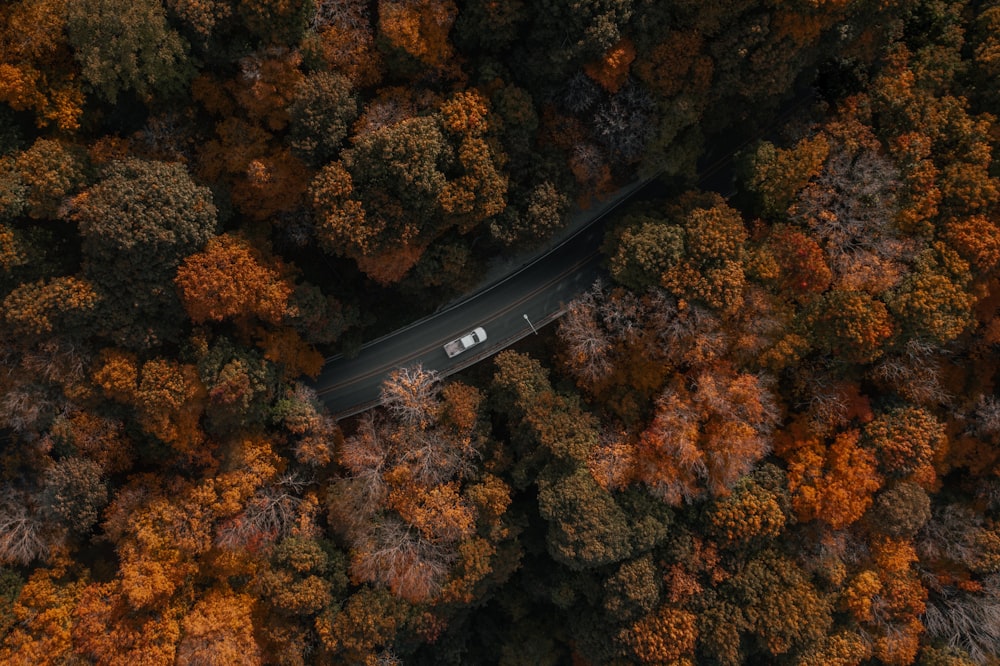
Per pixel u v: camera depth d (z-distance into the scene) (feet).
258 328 152.87
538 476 166.20
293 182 143.23
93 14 119.85
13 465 150.20
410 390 158.61
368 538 160.04
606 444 162.09
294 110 133.39
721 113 157.99
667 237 149.69
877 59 156.76
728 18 136.36
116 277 134.21
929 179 149.48
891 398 164.04
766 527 160.15
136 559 148.05
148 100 134.10
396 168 134.92
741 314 152.46
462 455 163.84
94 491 147.23
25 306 130.72
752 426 155.74
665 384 160.56
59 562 149.07
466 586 166.61
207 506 152.05
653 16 135.13
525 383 160.97
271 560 156.46
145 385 141.49
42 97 126.72
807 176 150.10
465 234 163.43
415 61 138.31
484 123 141.90
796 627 159.94
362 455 158.20
